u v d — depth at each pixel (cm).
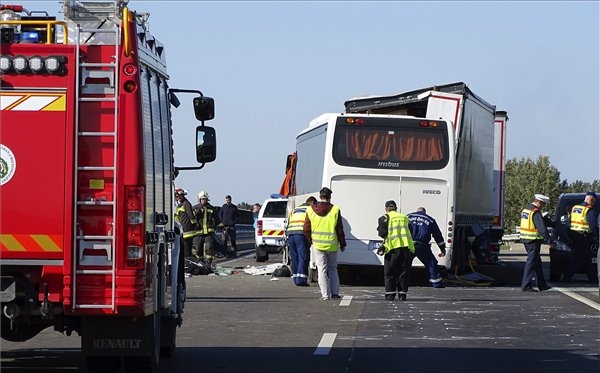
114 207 2011
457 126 5684
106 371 2342
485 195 6706
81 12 2342
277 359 2741
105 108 2022
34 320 2148
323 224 4528
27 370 2548
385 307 4178
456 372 2541
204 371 2539
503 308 4169
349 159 5378
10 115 2011
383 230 4488
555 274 5875
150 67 2288
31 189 2008
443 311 4028
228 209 8812
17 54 2017
